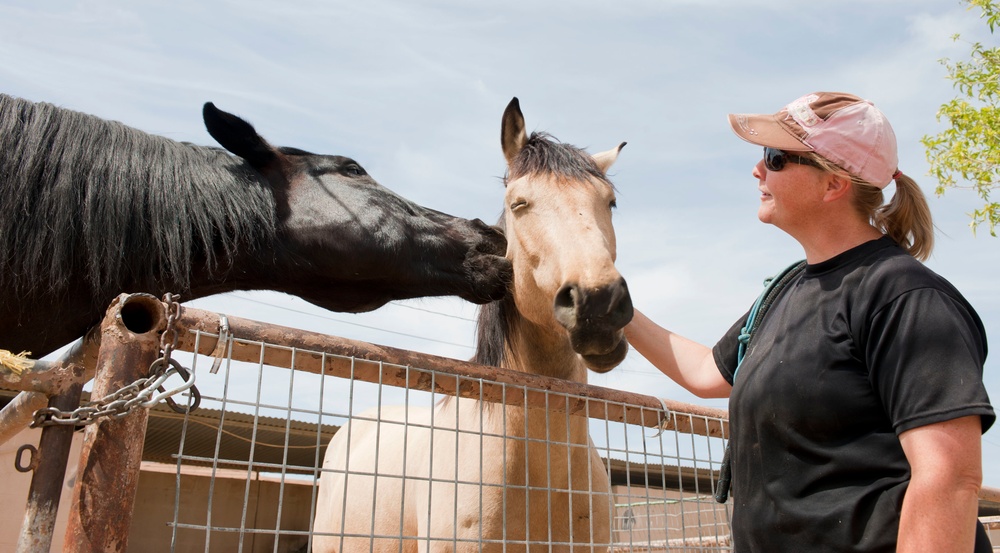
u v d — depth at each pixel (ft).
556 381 6.34
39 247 7.38
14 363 4.21
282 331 4.94
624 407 6.81
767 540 4.67
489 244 9.54
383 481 10.37
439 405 10.11
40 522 4.06
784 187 5.14
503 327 9.02
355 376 5.24
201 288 8.77
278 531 4.51
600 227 7.66
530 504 7.93
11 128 7.67
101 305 7.69
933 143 18.21
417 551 9.02
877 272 4.54
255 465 4.57
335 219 9.13
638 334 7.31
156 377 4.29
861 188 5.00
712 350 6.56
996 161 17.24
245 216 8.61
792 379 4.65
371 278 9.24
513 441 7.89
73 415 4.02
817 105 5.06
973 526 3.85
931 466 3.90
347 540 11.91
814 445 4.55
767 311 5.81
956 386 3.98
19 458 4.18
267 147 9.39
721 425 7.70
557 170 7.99
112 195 7.77
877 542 4.22
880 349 4.33
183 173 8.41
